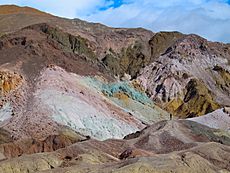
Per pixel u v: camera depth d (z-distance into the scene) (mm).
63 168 60000
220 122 109000
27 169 63969
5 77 103875
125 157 77250
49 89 104375
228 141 95812
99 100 110562
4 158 76062
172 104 139750
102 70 136625
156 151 80938
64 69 116562
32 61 113125
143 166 56375
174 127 90062
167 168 57688
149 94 144250
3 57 113688
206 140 89875
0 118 95375
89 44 151000
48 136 88438
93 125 99250
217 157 71750
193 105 138125
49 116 95875
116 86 125312
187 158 61188
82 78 118312
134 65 155625
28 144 85125
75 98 104625
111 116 106125
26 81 106062
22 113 96188
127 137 93812
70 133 92562
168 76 148250
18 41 123875
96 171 57594
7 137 87250
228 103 142625
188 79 148750
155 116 123312
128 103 121312
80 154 71875
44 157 67562
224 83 153500
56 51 125000
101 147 80812
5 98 100812
